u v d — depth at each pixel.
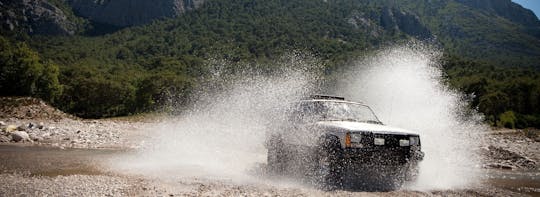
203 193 5.99
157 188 6.22
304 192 6.23
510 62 110.25
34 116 23.88
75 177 6.92
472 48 131.38
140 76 58.06
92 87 53.75
